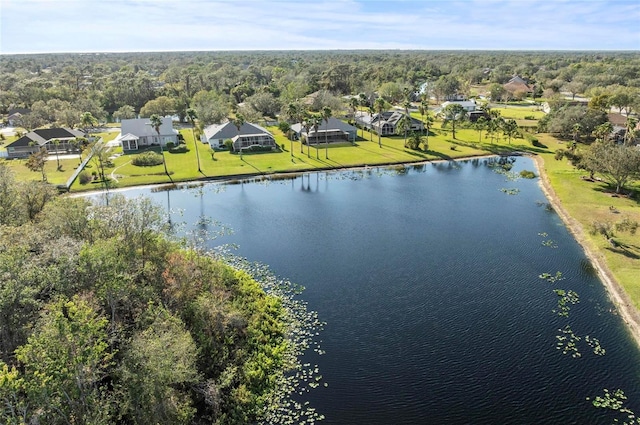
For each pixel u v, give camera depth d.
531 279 48.62
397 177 89.69
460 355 36.22
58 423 21.56
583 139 120.62
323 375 33.78
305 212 69.38
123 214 39.59
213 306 35.66
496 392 32.34
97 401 23.52
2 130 135.12
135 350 25.34
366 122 133.62
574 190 77.06
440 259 53.38
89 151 98.94
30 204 50.31
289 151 106.75
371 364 35.09
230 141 107.19
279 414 30.00
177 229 61.56
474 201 74.94
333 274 49.59
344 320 40.94
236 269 49.75
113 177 83.38
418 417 30.02
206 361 32.84
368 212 69.56
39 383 20.78
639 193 74.19
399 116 129.62
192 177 85.25
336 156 102.56
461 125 140.62
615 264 50.34
